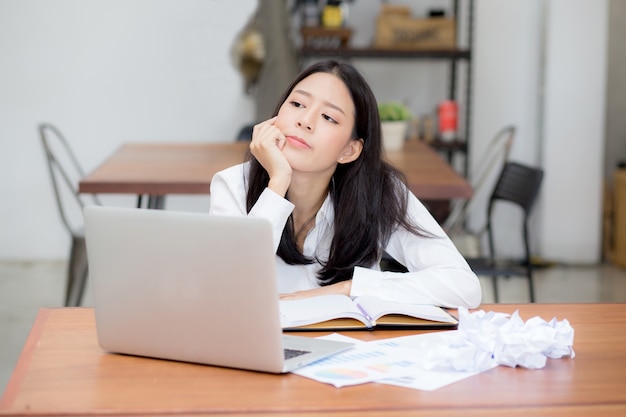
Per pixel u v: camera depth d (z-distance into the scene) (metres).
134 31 5.98
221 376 1.69
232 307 1.68
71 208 6.15
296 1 6.10
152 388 1.63
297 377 1.68
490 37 6.23
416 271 2.41
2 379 4.11
